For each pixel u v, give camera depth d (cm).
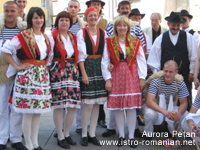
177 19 357
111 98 331
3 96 310
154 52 381
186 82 378
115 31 338
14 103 288
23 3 352
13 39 285
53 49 312
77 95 316
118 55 329
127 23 330
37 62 293
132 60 332
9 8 299
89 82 326
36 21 291
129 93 329
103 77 333
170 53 368
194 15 787
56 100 310
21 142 325
